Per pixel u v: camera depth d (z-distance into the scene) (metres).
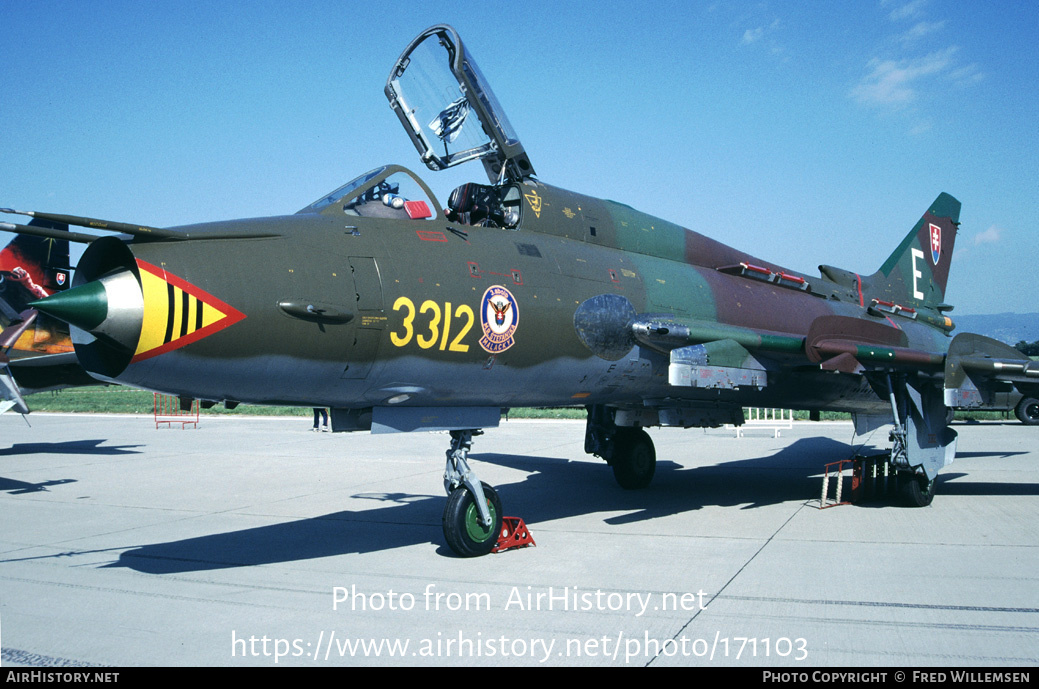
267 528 9.33
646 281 9.34
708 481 13.51
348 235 7.12
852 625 5.51
